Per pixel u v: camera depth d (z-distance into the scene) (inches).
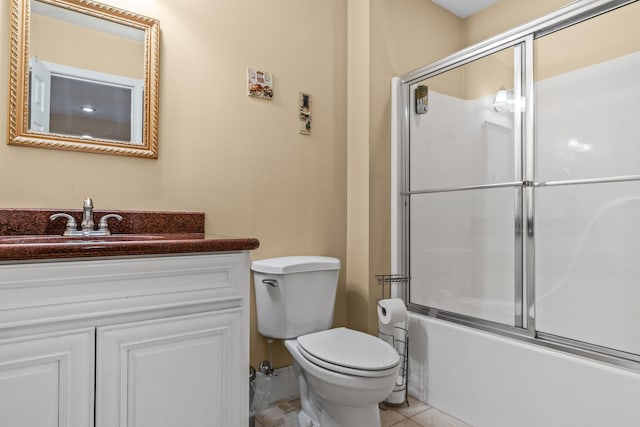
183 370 42.9
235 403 46.6
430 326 75.7
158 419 41.1
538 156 67.9
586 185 66.6
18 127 50.5
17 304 34.3
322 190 82.4
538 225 69.9
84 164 55.7
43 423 35.1
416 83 85.0
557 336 65.1
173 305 42.5
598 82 66.8
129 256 39.8
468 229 76.4
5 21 50.4
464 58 76.0
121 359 39.0
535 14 91.7
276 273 65.1
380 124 84.3
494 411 64.0
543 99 67.4
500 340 64.0
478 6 102.2
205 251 44.3
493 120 72.2
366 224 82.0
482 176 74.1
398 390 74.4
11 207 50.4
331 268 70.4
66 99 54.2
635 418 49.2
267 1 74.8
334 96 84.9
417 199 83.8
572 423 54.7
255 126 72.6
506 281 70.3
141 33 60.3
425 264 82.4
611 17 63.5
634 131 63.7
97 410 37.7
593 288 65.4
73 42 54.9
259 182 73.0
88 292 37.7
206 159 66.6
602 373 52.2
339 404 55.9
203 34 66.7
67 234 50.4
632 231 62.1
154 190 61.3
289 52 77.6
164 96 62.3
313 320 68.7
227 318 46.4
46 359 35.4
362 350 57.2
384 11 86.2
